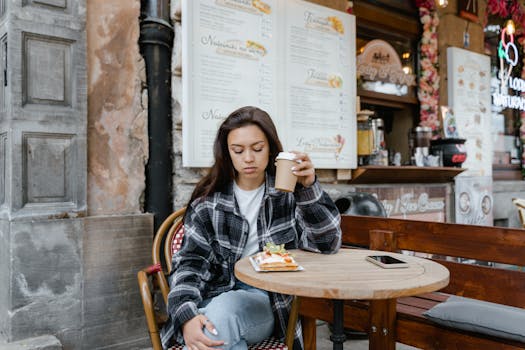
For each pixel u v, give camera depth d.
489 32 6.03
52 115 2.32
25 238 2.22
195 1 2.85
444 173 4.66
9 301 2.19
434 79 5.00
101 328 2.46
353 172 3.97
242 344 1.39
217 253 1.67
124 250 2.56
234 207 1.69
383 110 5.22
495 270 1.89
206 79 2.91
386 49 4.62
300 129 3.51
